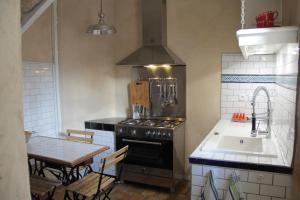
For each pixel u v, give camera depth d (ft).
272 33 5.47
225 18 10.50
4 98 1.86
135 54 11.32
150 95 12.16
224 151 6.31
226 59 10.61
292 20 5.97
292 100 5.40
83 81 11.62
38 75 9.90
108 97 12.75
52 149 8.11
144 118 12.27
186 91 11.44
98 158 11.43
